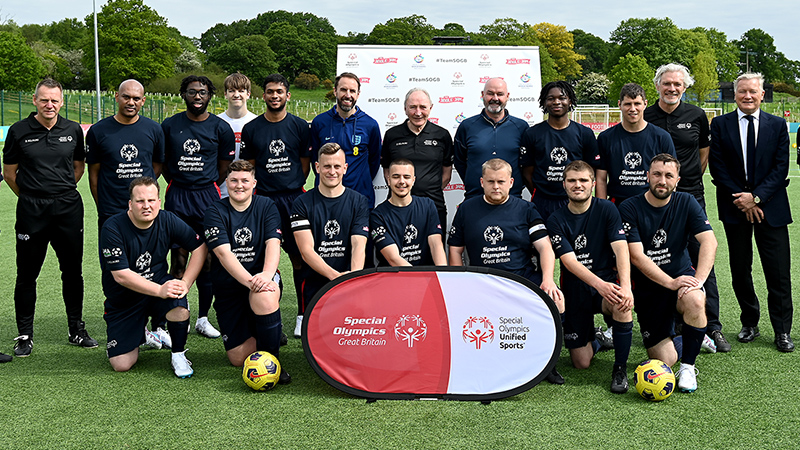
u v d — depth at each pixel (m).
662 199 4.03
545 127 4.85
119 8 58.66
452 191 6.14
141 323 4.19
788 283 4.43
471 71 6.27
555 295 3.93
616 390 3.68
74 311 4.62
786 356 4.28
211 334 4.88
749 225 4.54
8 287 6.10
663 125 4.78
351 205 4.36
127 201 4.73
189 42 86.19
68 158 4.52
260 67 79.44
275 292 3.95
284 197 5.10
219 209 4.13
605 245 4.14
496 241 4.16
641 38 71.38
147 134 4.76
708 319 4.53
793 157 21.08
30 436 3.15
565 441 3.07
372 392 3.65
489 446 3.02
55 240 4.54
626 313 3.77
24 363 4.23
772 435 3.12
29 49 50.81
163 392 3.73
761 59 96.06
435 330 3.70
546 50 81.50
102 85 59.47
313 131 5.25
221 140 5.09
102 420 3.33
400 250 4.41
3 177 4.50
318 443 3.06
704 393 3.66
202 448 3.02
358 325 3.73
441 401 3.59
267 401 3.59
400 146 5.12
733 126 4.58
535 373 3.65
